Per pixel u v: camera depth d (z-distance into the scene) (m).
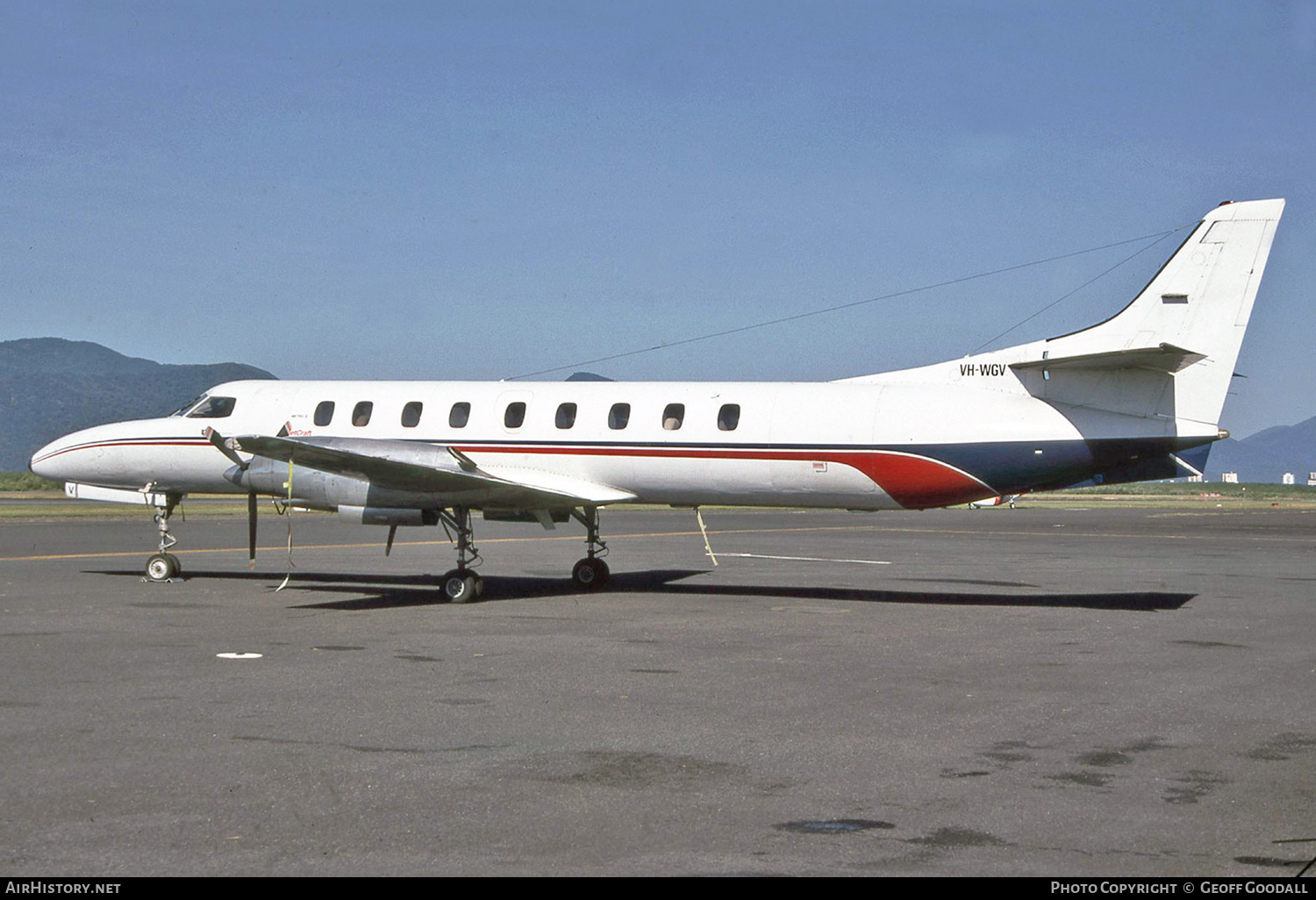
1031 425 17.39
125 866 5.75
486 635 13.81
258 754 7.96
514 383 20.06
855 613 16.23
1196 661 12.15
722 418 18.44
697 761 7.89
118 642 13.02
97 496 21.27
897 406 17.83
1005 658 12.32
